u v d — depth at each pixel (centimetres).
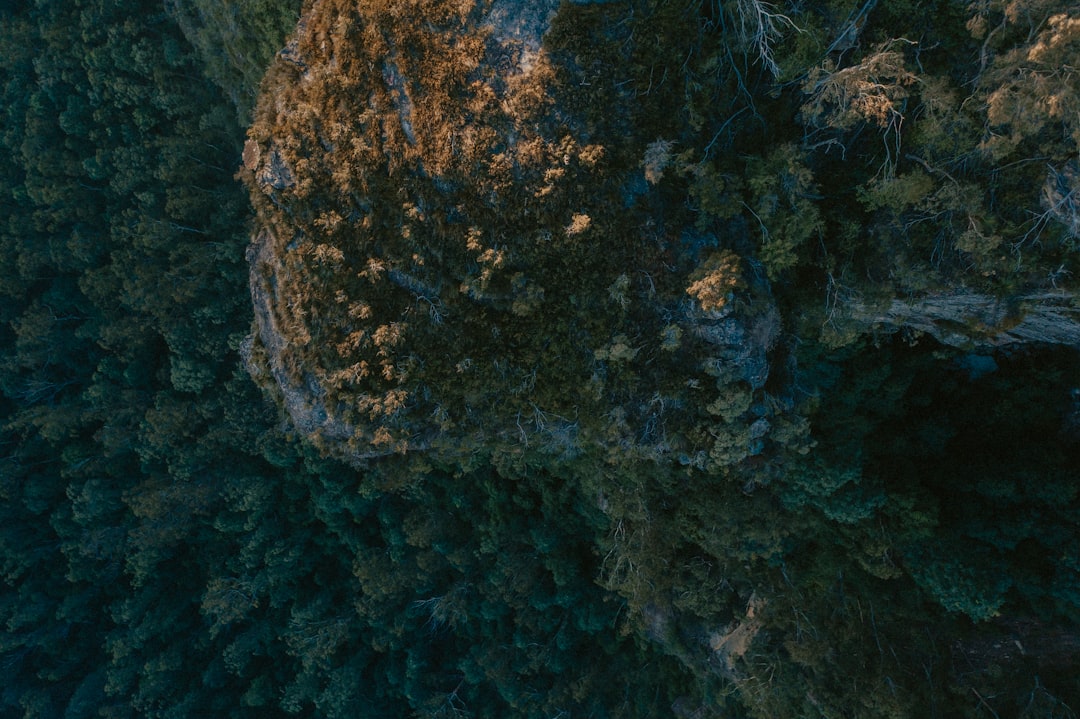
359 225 2166
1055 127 1625
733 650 2897
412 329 2208
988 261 1798
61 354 4856
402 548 4122
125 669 4750
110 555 4825
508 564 3606
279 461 4159
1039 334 2061
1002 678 2231
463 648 4441
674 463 2405
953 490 2256
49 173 4450
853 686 2350
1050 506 2058
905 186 1773
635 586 2717
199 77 4131
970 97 1669
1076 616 2088
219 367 4466
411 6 2064
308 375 2286
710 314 2055
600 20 1989
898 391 2281
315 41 2180
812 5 1827
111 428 4475
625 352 2128
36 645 5016
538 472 3278
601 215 2080
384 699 4644
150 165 4288
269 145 2198
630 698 3803
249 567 4531
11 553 4766
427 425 2312
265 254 2355
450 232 2136
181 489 4350
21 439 4900
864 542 2289
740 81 1947
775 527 2377
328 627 4388
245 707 4831
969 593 2080
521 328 2209
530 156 2041
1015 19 1506
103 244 4562
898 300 2023
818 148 1994
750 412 2191
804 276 2138
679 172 1980
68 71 4303
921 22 1756
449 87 2064
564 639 3806
